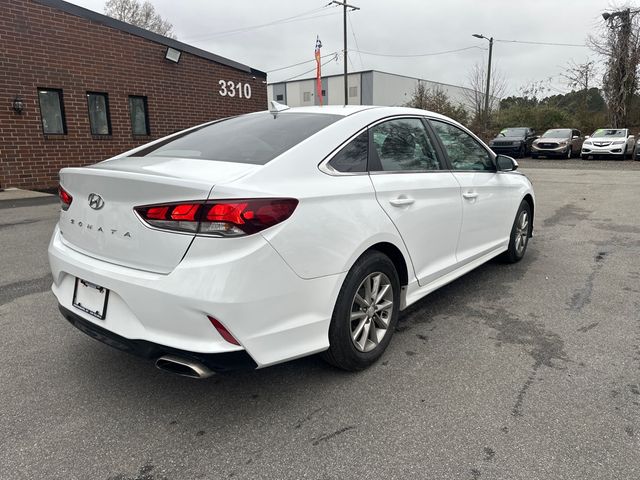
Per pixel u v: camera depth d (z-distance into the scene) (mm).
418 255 3355
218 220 2180
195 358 2229
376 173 3023
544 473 2123
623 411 2574
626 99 29453
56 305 4078
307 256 2451
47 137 11031
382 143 3180
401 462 2203
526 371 2996
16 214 8047
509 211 4793
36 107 10789
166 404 2668
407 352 3254
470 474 2121
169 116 13289
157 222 2275
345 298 2734
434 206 3453
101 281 2451
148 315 2293
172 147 3111
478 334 3527
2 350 3271
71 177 2701
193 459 2234
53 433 2410
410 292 3365
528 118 36719
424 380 2898
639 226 7242
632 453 2246
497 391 2773
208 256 2199
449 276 3838
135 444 2336
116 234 2432
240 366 2305
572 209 8867
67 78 11180
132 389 2816
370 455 2252
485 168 4430
